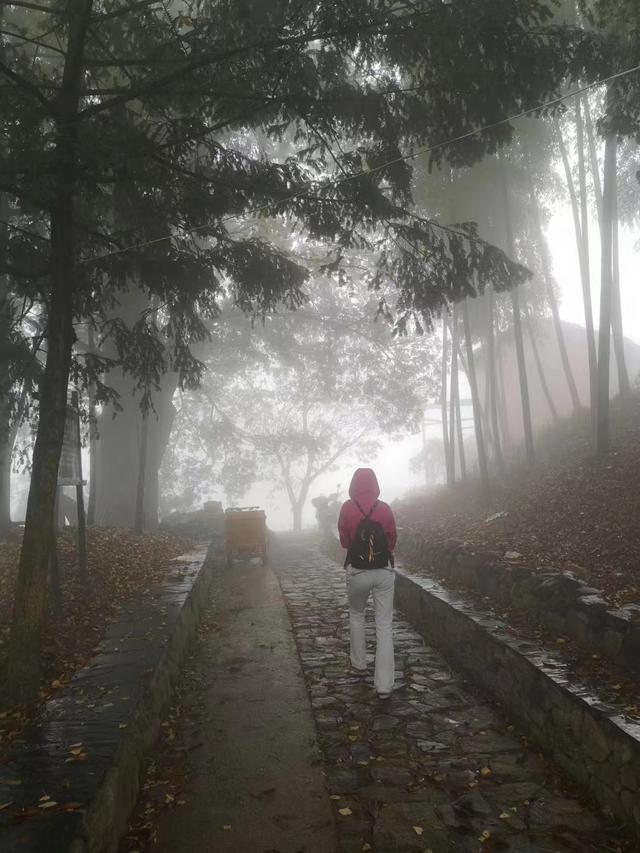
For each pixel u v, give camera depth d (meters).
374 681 5.32
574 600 4.73
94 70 6.25
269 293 6.57
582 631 4.52
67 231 5.12
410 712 4.74
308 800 3.49
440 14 4.82
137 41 5.93
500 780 3.65
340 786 3.66
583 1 5.36
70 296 5.09
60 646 5.26
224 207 5.91
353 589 5.31
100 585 7.53
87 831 2.49
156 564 9.62
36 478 4.67
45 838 2.32
